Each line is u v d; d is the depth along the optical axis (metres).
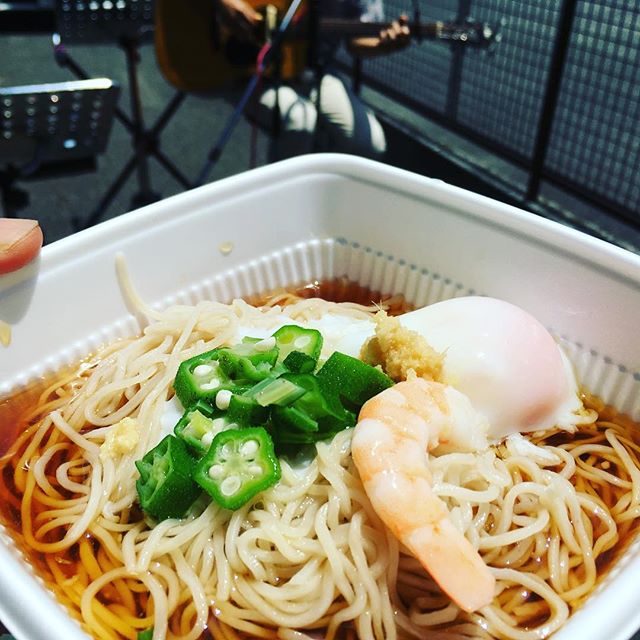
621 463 0.19
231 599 0.16
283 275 0.25
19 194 0.40
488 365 0.19
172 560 0.16
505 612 0.16
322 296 0.25
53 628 0.13
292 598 0.16
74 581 0.16
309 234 0.25
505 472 0.18
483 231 0.22
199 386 0.18
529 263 0.21
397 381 0.18
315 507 0.17
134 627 0.16
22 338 0.20
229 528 0.16
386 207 0.24
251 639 0.16
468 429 0.17
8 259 0.19
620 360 0.20
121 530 0.17
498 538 0.17
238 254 0.24
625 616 0.13
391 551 0.16
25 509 0.18
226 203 0.23
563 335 0.21
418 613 0.16
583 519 0.18
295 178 0.24
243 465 0.16
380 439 0.15
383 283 0.25
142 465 0.17
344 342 0.21
